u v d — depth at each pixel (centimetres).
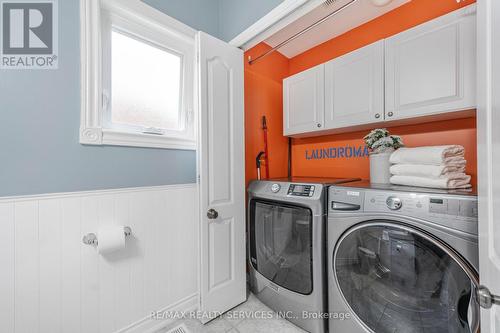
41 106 97
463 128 129
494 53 49
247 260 175
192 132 158
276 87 215
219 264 143
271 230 149
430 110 116
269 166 206
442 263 83
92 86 109
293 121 191
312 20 173
